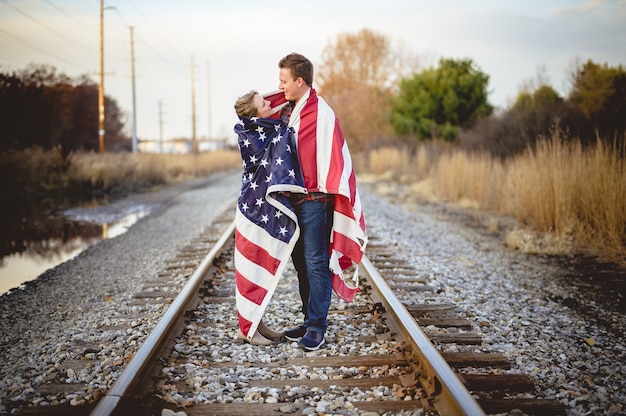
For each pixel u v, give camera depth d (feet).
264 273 12.32
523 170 34.24
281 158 11.80
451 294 17.39
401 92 93.04
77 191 61.98
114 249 27.58
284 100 12.42
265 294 12.35
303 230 12.46
